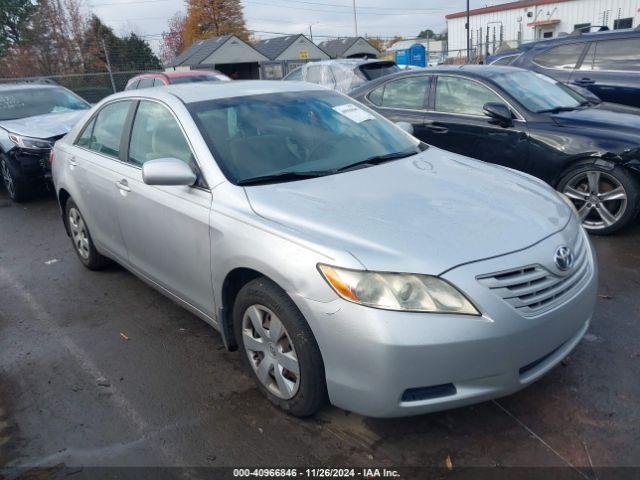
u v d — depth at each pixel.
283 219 2.78
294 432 2.81
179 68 38.25
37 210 7.60
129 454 2.73
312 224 2.69
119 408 3.09
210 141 3.34
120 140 4.13
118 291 4.64
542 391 3.01
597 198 5.17
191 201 3.22
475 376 2.41
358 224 2.65
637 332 3.54
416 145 4.00
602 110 5.75
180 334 3.88
